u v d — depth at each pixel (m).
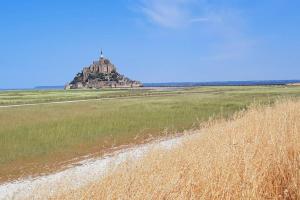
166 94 95.31
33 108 46.50
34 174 14.23
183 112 37.44
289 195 4.89
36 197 5.50
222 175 4.82
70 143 21.61
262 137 6.60
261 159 5.42
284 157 5.42
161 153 6.23
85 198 4.88
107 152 18.08
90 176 5.84
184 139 8.30
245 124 8.30
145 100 61.06
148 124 29.06
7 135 23.31
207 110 38.88
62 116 33.91
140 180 4.89
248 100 52.19
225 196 4.57
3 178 13.77
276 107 11.25
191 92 106.94
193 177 4.84
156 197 4.52
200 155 5.77
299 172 4.97
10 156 18.28
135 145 19.30
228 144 6.14
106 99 73.62
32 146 20.56
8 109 46.22
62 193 5.17
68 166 15.16
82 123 28.73
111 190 4.80
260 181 4.91
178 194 4.54
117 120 30.86
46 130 25.27
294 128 6.86
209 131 8.27
